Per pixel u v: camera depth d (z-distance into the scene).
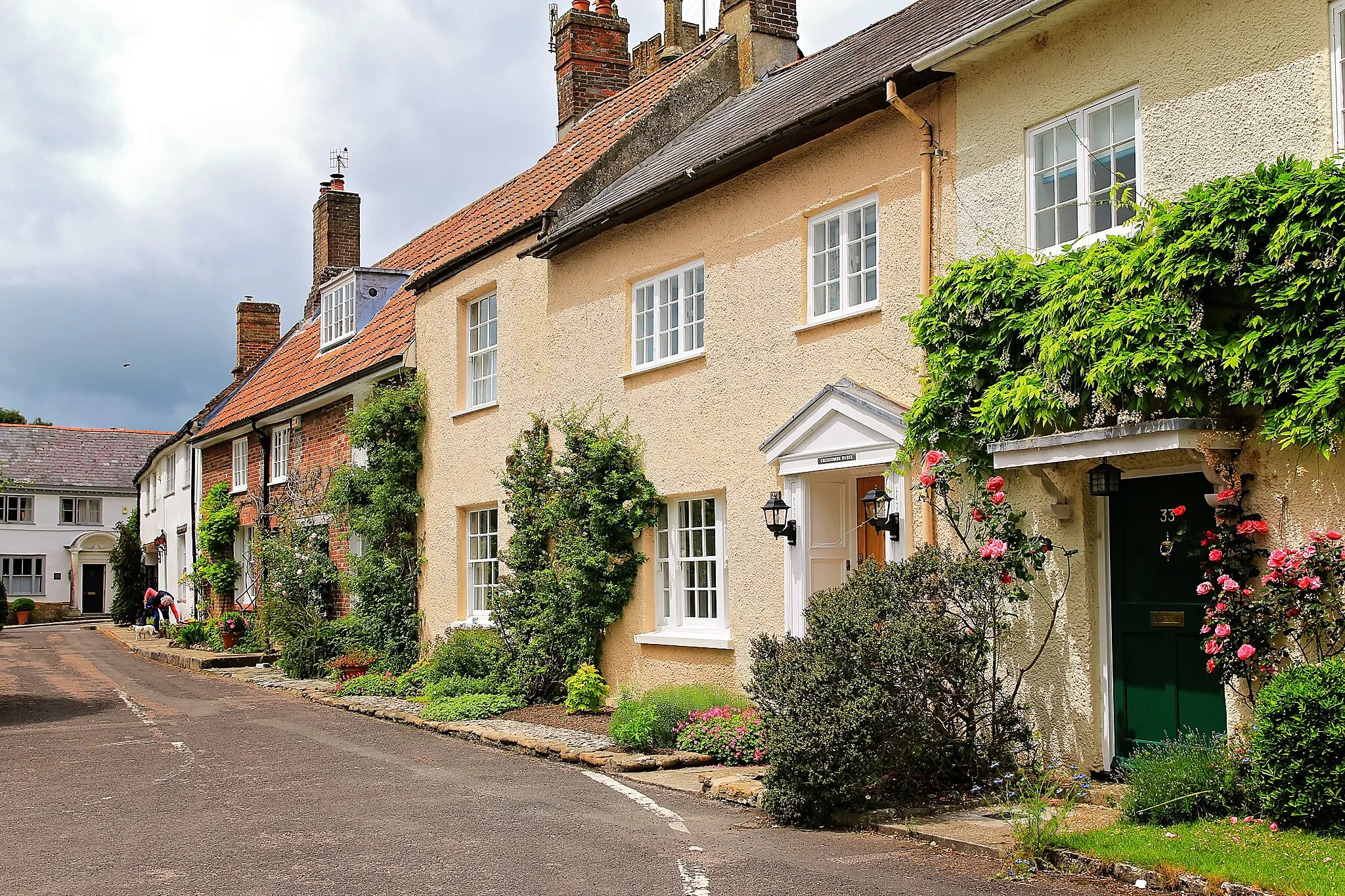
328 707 15.29
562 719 12.88
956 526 9.16
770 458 11.48
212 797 9.15
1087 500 8.53
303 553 21.14
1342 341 6.57
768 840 7.41
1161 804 6.92
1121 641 8.41
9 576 51.94
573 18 21.52
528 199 17.55
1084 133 8.83
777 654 8.50
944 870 6.55
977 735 8.49
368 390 20.09
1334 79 7.14
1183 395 7.30
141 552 40.00
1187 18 8.02
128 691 17.72
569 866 6.82
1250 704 7.15
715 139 14.13
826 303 11.30
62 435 56.56
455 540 17.56
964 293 8.98
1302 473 7.05
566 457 14.09
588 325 14.63
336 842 7.55
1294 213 6.70
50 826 8.16
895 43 12.61
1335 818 6.33
